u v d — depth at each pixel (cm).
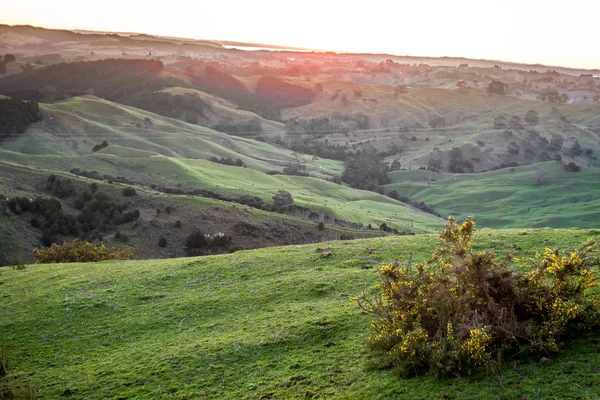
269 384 894
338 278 1443
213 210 8719
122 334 1281
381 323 891
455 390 716
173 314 1370
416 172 19488
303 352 1002
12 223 7769
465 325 780
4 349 1259
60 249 2792
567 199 15338
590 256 1007
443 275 883
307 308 1247
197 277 1678
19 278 1989
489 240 1616
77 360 1155
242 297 1420
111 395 952
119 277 1798
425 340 791
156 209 8700
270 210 9994
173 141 19712
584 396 649
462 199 16250
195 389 927
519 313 832
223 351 1066
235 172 14325
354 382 827
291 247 1955
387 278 924
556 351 760
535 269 933
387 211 12812
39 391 1002
